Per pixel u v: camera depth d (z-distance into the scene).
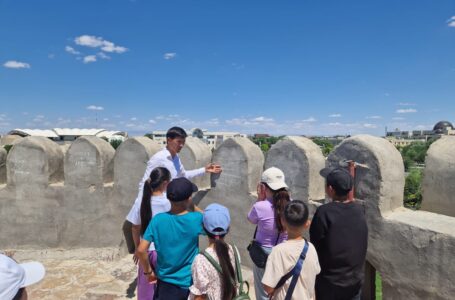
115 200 6.32
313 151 4.49
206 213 2.80
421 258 3.26
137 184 6.12
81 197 6.43
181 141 4.28
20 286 1.79
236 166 5.32
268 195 3.51
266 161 4.88
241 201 5.29
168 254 3.05
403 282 3.43
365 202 3.74
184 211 3.14
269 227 3.38
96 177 6.36
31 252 6.46
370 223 3.70
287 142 4.59
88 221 6.45
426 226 3.25
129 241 6.36
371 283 3.96
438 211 3.64
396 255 3.47
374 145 3.69
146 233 3.11
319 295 3.03
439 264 3.12
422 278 3.26
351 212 2.97
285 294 2.68
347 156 3.88
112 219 6.36
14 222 6.64
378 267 3.66
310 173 4.36
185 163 5.79
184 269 3.09
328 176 3.11
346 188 2.99
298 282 2.66
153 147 6.22
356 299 3.01
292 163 4.54
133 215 3.97
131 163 6.14
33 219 6.59
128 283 5.23
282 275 2.68
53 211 6.53
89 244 6.50
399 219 3.48
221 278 2.67
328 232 2.93
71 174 6.41
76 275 5.52
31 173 6.50
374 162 3.62
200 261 2.72
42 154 6.41
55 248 6.57
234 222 5.43
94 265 5.86
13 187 6.57
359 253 2.94
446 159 3.57
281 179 3.48
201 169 4.94
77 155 6.39
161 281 3.11
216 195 5.65
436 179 3.63
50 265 5.91
